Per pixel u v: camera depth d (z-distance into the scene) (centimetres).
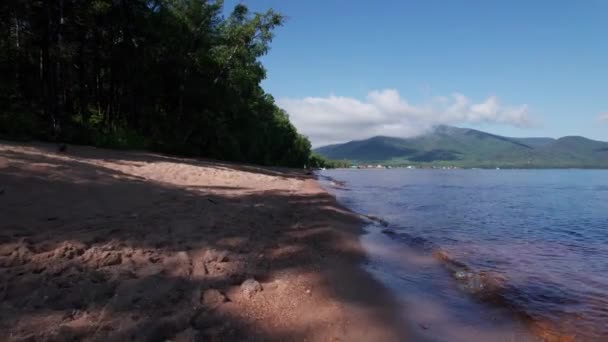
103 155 1272
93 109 2205
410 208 1132
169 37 2241
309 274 380
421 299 348
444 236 685
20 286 274
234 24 2561
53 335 210
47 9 1579
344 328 268
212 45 2522
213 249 419
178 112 2562
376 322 286
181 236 461
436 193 1844
